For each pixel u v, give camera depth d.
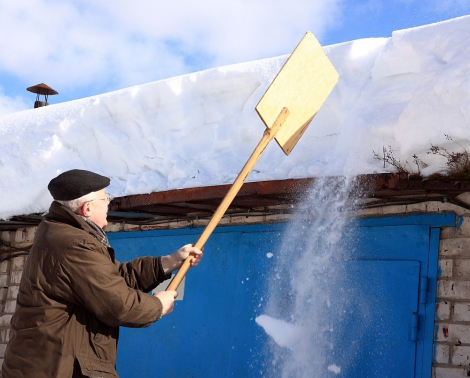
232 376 4.60
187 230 5.43
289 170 3.80
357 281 4.02
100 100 5.32
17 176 5.72
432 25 3.45
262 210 4.79
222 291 4.94
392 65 3.57
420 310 3.73
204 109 4.69
